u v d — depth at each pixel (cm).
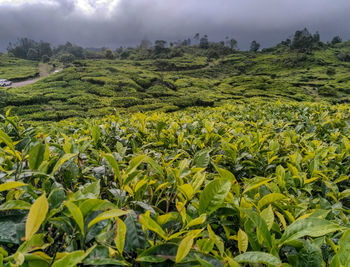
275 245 103
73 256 77
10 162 176
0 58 10356
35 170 146
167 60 9494
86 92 5291
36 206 81
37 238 92
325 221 99
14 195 137
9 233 102
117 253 93
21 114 3738
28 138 211
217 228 149
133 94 5103
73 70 7062
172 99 4616
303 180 204
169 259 88
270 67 8394
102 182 191
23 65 9988
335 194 188
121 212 90
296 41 10381
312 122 456
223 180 115
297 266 100
